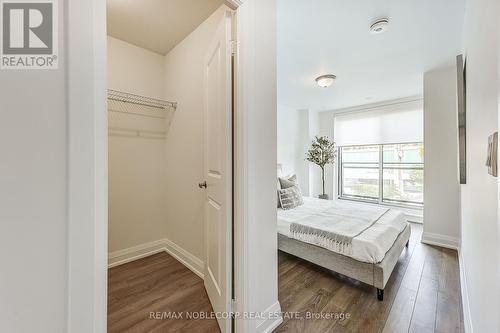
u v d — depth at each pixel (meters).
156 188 2.64
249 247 1.32
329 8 1.77
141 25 2.10
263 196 1.44
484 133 1.05
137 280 2.07
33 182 0.58
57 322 0.62
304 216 2.68
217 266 1.54
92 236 0.67
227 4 1.29
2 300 0.54
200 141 2.12
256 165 1.38
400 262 2.48
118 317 1.60
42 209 0.59
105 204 0.70
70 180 0.63
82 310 0.65
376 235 2.03
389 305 1.75
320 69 2.93
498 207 0.70
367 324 1.55
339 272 2.05
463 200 2.10
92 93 0.67
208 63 1.73
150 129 2.58
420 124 4.05
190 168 2.27
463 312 1.65
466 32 1.75
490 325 0.87
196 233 2.20
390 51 2.45
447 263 2.46
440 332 1.49
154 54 2.61
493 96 0.85
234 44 1.34
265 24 1.44
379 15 1.85
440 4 1.71
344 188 5.22
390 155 4.59
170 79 2.58
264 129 1.44
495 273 0.81
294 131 5.06
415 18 1.88
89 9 0.67
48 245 0.60
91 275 0.67
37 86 0.59
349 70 2.96
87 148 0.66
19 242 0.56
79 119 0.65
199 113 2.12
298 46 2.35
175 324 1.53
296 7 1.75
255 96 1.36
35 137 0.59
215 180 1.56
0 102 0.54
